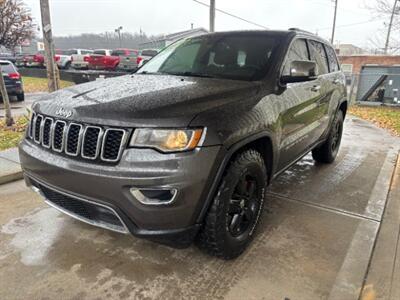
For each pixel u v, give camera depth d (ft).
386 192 12.58
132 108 6.63
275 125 8.57
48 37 21.07
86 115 6.81
